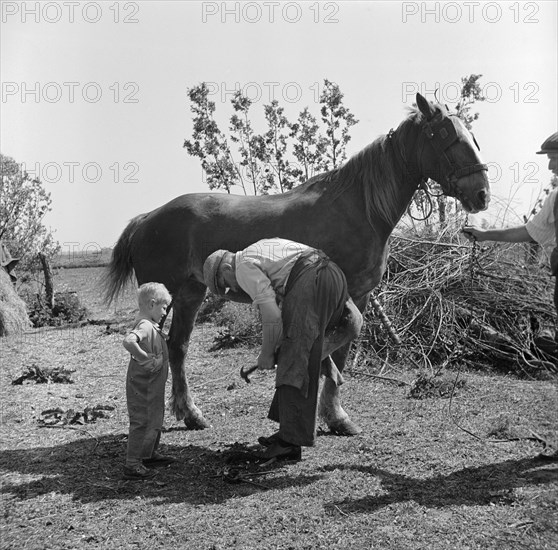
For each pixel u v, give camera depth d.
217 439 4.86
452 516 3.27
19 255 16.95
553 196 3.78
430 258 8.16
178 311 5.22
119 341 10.34
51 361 8.85
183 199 5.07
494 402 5.55
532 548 2.91
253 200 4.88
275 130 13.05
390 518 3.29
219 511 3.52
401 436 4.69
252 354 8.30
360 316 4.12
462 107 11.24
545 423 4.84
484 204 4.44
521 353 6.82
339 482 3.82
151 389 4.14
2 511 3.65
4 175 16.94
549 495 3.42
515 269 7.88
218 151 13.29
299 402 3.90
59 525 3.44
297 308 3.81
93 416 5.64
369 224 4.58
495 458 4.09
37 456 4.65
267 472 4.06
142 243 5.18
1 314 11.66
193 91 13.19
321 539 3.12
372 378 6.75
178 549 3.11
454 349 7.32
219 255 4.07
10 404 6.31
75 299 14.27
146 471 4.11
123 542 3.21
